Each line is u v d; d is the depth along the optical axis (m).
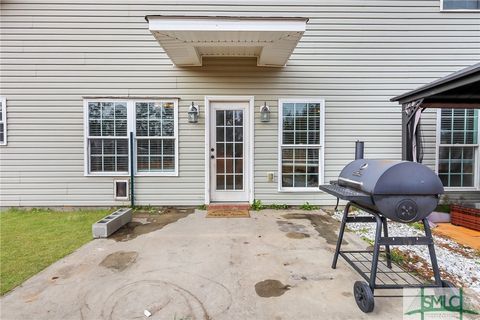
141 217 4.53
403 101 4.20
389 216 2.07
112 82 5.03
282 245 3.30
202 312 1.99
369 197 2.11
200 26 3.64
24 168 5.04
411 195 2.07
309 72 5.11
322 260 2.88
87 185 5.08
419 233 3.78
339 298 2.18
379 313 1.98
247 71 5.07
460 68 5.12
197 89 5.07
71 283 2.38
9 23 4.93
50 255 2.96
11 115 4.99
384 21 5.09
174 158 5.13
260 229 3.91
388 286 2.05
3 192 5.05
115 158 5.10
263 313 1.98
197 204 5.16
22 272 2.57
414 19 5.09
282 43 4.11
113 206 5.12
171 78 5.06
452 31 5.09
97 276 2.51
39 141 5.02
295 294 2.23
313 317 1.94
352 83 5.12
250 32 3.73
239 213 4.78
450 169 5.16
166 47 4.25
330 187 2.62
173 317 1.93
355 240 3.48
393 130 5.17
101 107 5.05
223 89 5.08
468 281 2.47
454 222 4.22
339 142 5.18
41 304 2.07
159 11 4.99
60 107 5.01
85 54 4.99
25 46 4.95
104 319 1.91
